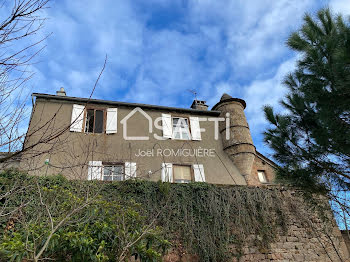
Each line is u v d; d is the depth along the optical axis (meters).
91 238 5.14
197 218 8.48
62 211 5.53
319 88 5.65
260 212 9.03
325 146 5.69
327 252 9.06
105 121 12.22
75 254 4.96
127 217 6.01
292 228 9.11
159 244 6.00
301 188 6.30
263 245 8.55
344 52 4.87
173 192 8.73
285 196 9.61
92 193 7.01
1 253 4.39
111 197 8.06
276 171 6.47
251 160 12.73
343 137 5.33
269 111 6.70
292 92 6.48
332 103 5.44
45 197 5.88
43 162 9.90
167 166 11.70
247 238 8.54
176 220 8.25
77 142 11.03
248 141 13.00
